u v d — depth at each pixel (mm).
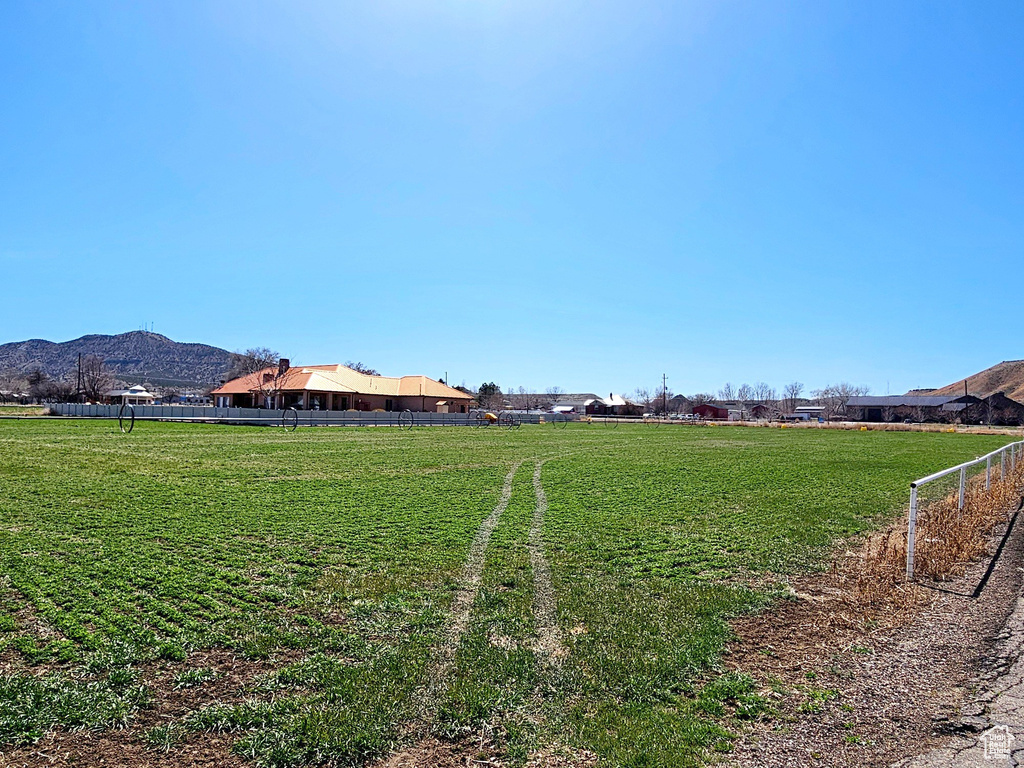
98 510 12164
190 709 4730
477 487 16859
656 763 4070
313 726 4449
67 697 4801
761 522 12562
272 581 8008
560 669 5488
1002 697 5117
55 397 90938
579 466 22688
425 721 4605
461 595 7641
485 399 121812
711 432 55094
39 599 7000
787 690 5223
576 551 9953
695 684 5301
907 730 4590
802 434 53094
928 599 7832
